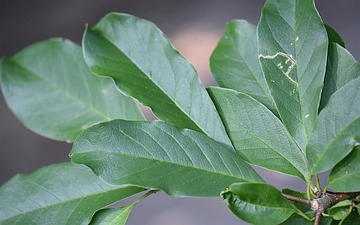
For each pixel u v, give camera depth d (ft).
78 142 2.33
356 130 2.28
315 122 2.33
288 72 2.39
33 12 7.10
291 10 2.40
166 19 6.61
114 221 2.39
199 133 2.37
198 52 6.17
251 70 2.54
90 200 2.41
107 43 2.52
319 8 5.93
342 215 2.27
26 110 2.60
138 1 6.87
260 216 2.26
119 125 2.35
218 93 2.43
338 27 5.73
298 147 2.38
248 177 2.35
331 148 2.30
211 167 2.35
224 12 6.40
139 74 2.49
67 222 2.39
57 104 2.60
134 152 2.34
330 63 2.42
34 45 2.62
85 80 2.61
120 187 2.42
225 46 2.58
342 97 2.30
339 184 2.30
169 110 2.44
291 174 2.38
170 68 2.47
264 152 2.40
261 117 2.40
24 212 2.42
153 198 5.54
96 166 2.31
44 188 2.44
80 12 6.98
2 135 6.25
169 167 2.33
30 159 6.07
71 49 2.62
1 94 6.40
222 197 2.26
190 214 5.37
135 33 2.51
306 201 2.32
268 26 2.41
